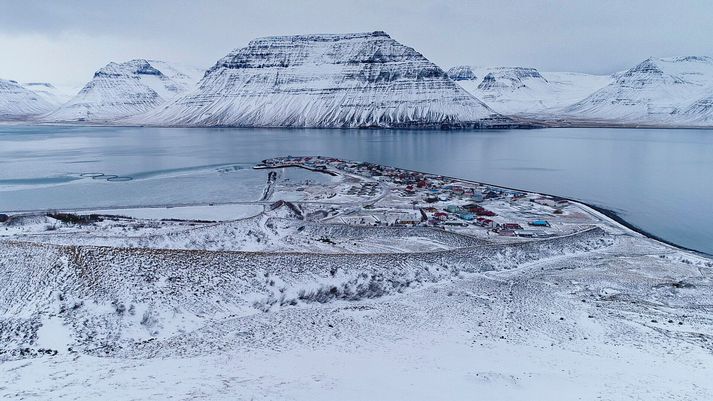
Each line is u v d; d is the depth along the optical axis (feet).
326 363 90.63
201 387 73.36
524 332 117.80
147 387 72.64
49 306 106.42
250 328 110.93
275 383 76.84
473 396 73.97
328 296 134.62
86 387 72.18
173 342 101.50
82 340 98.07
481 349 104.32
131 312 108.88
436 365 91.76
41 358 88.63
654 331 120.16
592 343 111.55
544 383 82.38
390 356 97.25
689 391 80.64
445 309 131.44
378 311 127.75
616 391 79.36
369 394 72.90
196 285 124.06
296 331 110.93
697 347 108.68
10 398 66.69
